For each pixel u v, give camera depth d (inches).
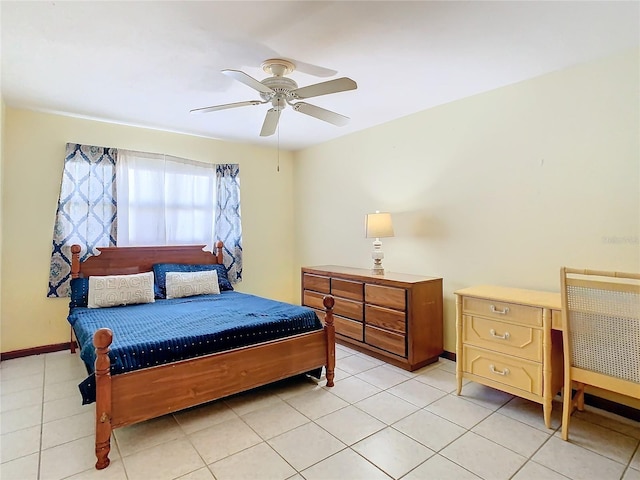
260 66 97.4
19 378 113.8
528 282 108.7
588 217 96.7
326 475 68.1
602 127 93.9
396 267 148.5
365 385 109.0
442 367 123.6
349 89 88.5
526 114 108.3
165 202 161.3
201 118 142.7
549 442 79.0
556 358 88.3
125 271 146.6
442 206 131.4
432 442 78.9
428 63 96.4
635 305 70.5
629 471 69.3
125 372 76.4
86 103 125.8
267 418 89.3
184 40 84.0
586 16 74.7
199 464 71.4
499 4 70.6
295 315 110.3
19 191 131.5
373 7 71.4
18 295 132.3
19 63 95.4
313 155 191.8
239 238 182.5
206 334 90.7
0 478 67.1
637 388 70.9
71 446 77.7
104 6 70.6
